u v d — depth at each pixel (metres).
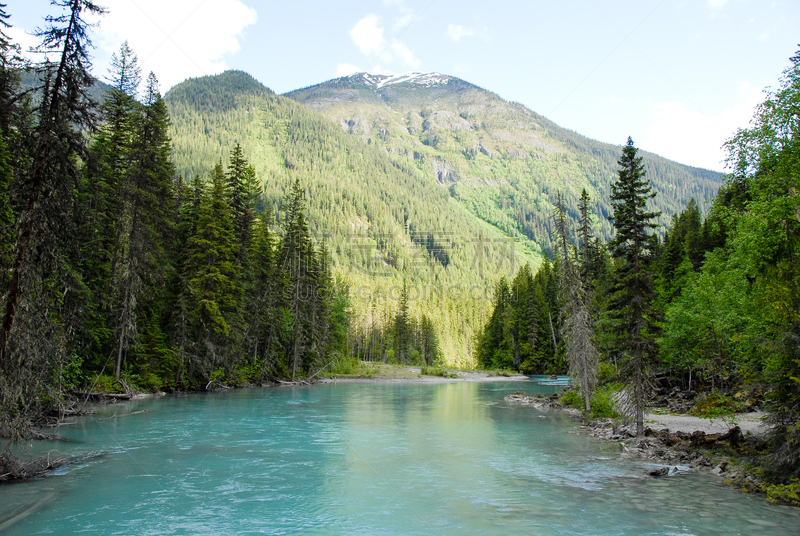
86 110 15.58
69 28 14.80
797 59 18.72
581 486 16.33
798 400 15.80
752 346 17.67
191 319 44.78
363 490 15.70
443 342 163.88
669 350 37.75
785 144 18.50
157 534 11.60
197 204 47.78
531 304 97.06
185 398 40.84
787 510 13.83
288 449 21.86
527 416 35.22
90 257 35.44
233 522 12.55
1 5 19.70
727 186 21.80
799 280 16.59
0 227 15.20
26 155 15.08
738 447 20.69
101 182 35.91
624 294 23.58
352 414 34.72
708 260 42.47
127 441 22.50
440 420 32.72
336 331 87.56
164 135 39.31
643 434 23.88
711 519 13.03
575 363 35.34
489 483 16.70
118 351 36.66
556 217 44.66
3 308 14.18
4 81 19.28
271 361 60.53
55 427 25.70
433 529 12.24
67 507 13.40
